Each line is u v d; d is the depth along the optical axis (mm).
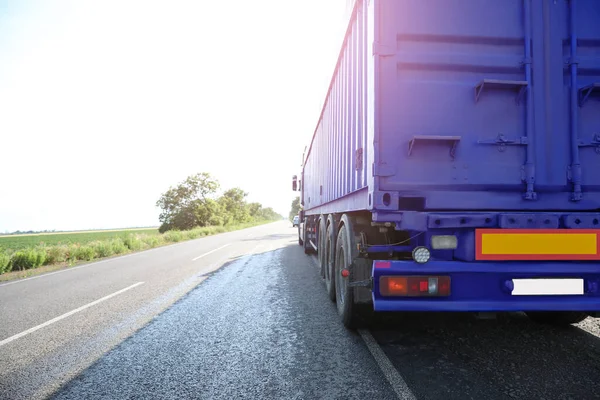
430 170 2785
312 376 2773
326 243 5852
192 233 27797
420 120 2812
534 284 2697
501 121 2828
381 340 3525
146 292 6219
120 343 3648
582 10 2879
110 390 2643
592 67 2846
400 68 2844
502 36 2869
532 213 2656
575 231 2635
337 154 5320
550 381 2564
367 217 3836
